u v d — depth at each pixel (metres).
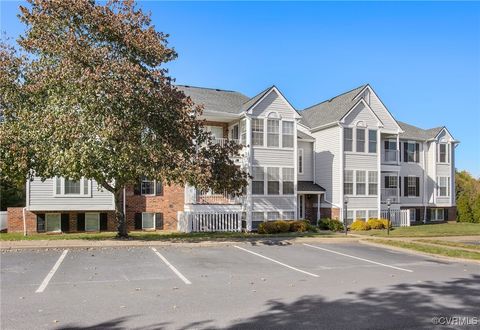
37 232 23.09
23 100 16.20
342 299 8.62
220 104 27.05
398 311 7.78
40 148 15.14
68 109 14.98
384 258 14.72
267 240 18.30
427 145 36.38
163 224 25.23
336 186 28.36
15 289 8.91
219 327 6.67
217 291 9.16
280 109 26.19
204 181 17.02
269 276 11.02
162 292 8.96
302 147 30.42
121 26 16.45
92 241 15.87
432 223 35.00
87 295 8.55
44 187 22.70
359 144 28.94
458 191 49.91
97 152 14.44
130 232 23.48
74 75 14.85
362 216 28.70
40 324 6.71
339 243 18.56
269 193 25.62
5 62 15.64
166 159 16.05
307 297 8.73
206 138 19.06
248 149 25.16
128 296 8.54
